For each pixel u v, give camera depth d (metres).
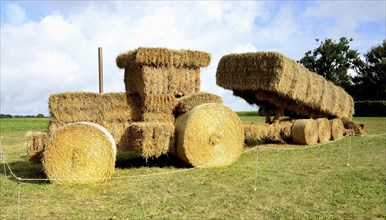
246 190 7.58
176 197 7.05
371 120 32.75
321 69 56.78
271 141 15.34
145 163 10.62
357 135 17.77
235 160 10.46
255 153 12.54
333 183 8.21
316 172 9.38
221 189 7.65
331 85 16.86
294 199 7.00
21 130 26.89
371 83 52.66
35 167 10.29
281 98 14.69
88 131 8.02
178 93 10.76
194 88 11.04
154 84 10.30
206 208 6.41
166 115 10.52
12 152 13.72
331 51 55.47
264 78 13.80
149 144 9.49
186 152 9.62
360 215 6.14
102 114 9.92
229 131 10.19
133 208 6.38
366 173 9.30
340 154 12.44
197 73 11.07
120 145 10.07
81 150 8.00
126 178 8.59
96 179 8.07
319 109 16.31
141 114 10.41
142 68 10.23
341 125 17.11
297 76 14.29
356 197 7.14
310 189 7.70
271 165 10.30
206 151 9.85
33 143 9.05
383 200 6.96
